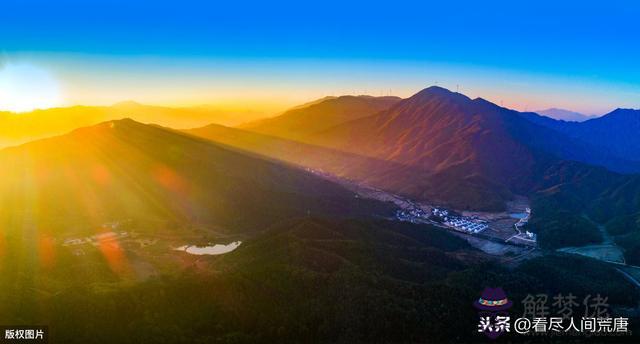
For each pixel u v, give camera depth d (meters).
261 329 134.88
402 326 135.62
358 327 134.88
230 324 136.12
